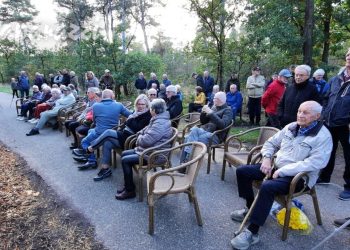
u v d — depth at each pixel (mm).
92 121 4891
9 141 5918
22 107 8133
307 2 7887
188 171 2973
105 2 25234
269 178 2611
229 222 2793
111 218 2887
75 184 3742
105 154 3883
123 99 13852
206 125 4289
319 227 2684
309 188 2533
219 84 9266
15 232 2666
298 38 7969
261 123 7508
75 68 15688
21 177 4012
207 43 9117
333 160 3506
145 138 3295
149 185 2537
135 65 14219
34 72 21594
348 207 3045
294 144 2549
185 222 2793
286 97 3666
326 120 3285
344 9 9703
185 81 13781
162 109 3389
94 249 2410
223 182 3740
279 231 2611
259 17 8641
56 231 2682
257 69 7336
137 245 2447
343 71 3209
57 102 6852
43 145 5598
